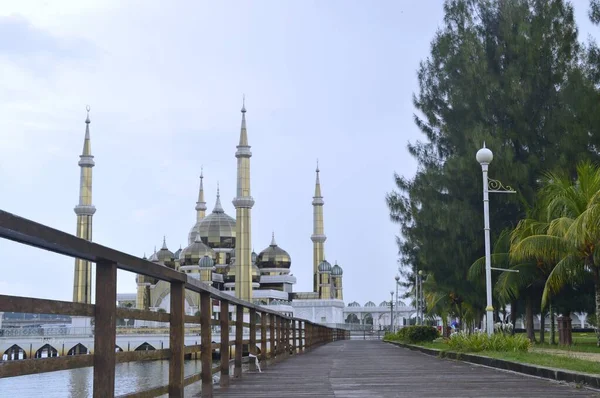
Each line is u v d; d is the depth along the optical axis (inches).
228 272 4638.3
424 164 1775.3
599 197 949.8
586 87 1515.7
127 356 274.4
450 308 2429.9
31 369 180.7
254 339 697.0
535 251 1159.6
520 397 431.2
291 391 481.4
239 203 4220.0
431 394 454.0
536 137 1578.5
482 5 1721.2
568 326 1357.0
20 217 160.4
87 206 4313.5
